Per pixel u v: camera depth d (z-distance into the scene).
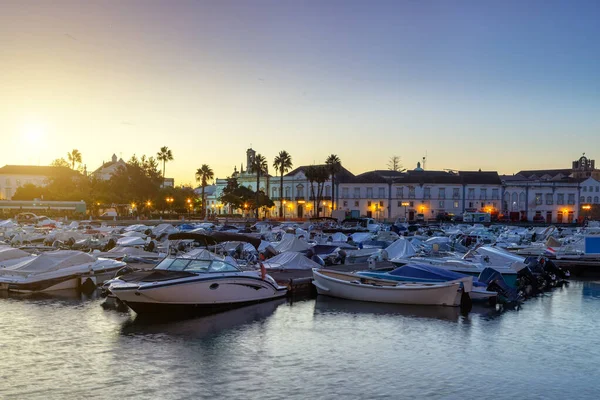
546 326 25.05
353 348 21.03
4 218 101.44
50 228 64.81
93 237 51.69
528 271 35.88
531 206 131.38
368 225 83.38
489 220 114.06
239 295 27.72
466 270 33.59
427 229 79.94
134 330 22.92
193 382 17.02
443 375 18.12
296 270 36.81
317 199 128.12
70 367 18.19
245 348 20.78
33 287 29.94
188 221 101.50
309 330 23.53
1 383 16.64
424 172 139.25
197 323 24.30
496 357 20.19
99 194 115.50
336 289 30.14
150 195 119.81
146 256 39.44
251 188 142.75
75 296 29.44
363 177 132.25
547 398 16.28
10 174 167.12
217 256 28.83
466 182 130.12
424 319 25.81
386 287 28.73
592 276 43.31
